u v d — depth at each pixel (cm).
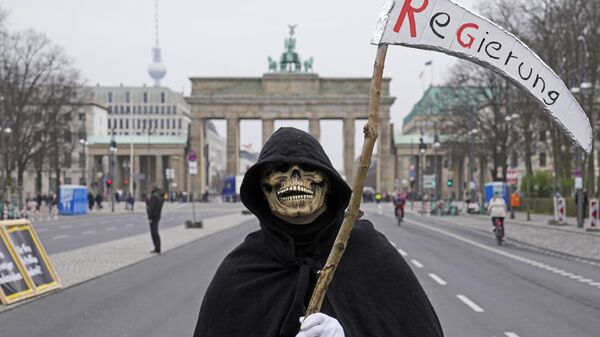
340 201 327
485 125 7306
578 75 4659
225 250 2862
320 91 13150
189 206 10769
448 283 1812
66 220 6041
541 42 5006
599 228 4356
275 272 318
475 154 7456
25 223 1627
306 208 316
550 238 3662
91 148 14512
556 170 5869
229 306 311
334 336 283
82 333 1152
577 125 318
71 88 7538
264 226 327
